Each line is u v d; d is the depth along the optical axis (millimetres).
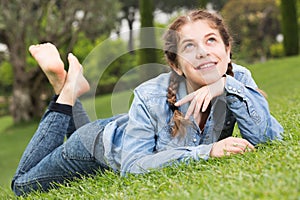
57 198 2990
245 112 3047
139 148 3031
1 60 18859
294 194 1831
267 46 30906
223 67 3008
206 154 2941
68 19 17656
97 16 18000
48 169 3455
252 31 30484
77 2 17688
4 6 17156
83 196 2836
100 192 2818
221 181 2328
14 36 17781
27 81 18641
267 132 3164
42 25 18625
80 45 18891
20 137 17125
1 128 19109
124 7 31234
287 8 17984
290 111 4816
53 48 3609
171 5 24906
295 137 3170
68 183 3314
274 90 12922
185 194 2225
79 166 3398
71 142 3363
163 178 2701
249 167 2529
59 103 3537
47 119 3555
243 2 29672
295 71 15070
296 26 18078
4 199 3570
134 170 2984
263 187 2033
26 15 17328
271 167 2402
